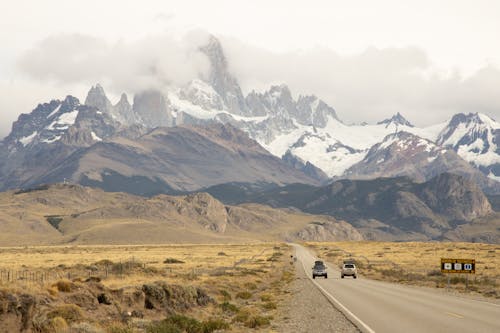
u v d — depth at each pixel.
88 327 80.88
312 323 104.81
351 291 182.00
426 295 165.12
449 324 100.38
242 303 148.12
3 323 72.25
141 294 112.19
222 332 94.81
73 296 98.94
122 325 90.94
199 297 130.38
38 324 76.81
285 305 141.00
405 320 106.44
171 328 88.12
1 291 74.31
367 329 95.06
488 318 108.88
